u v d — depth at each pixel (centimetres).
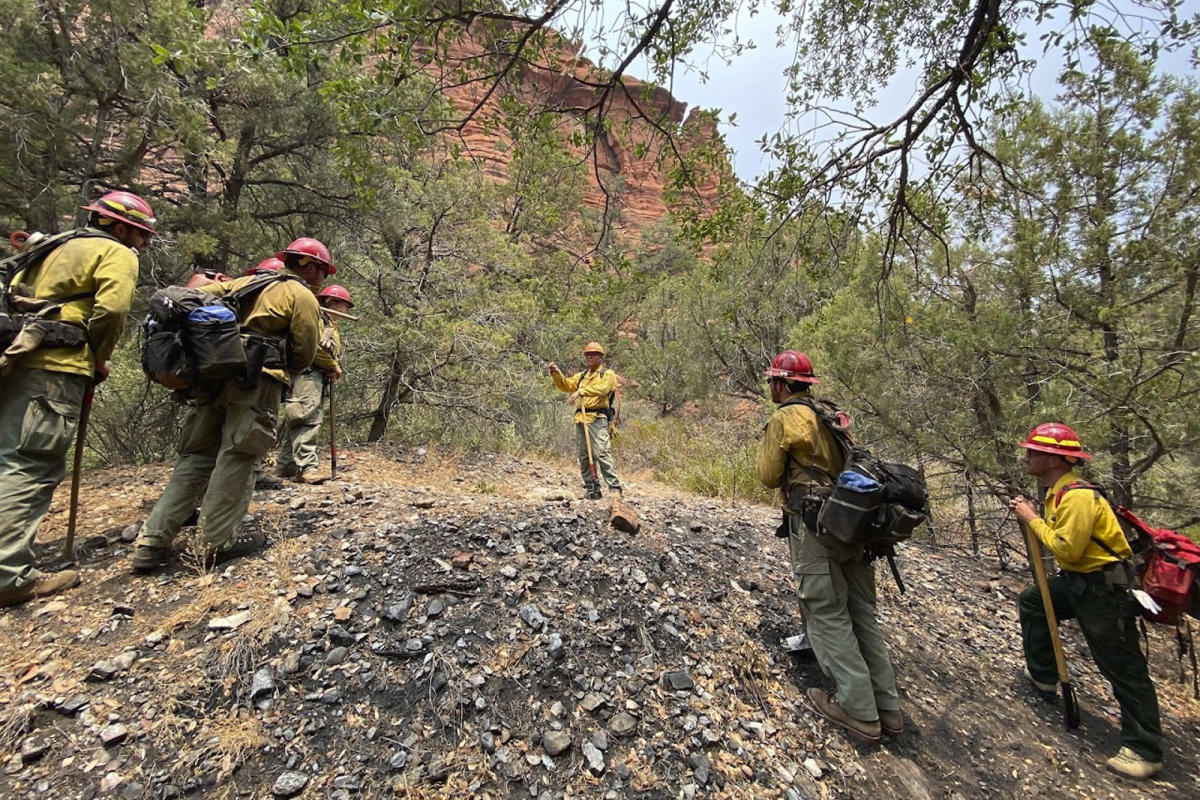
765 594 378
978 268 590
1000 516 580
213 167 802
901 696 315
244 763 196
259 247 822
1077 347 528
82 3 575
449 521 377
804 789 234
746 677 294
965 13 373
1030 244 525
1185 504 485
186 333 275
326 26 320
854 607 296
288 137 864
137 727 199
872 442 667
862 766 256
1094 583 295
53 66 567
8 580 245
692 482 767
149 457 705
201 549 285
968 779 264
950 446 590
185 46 318
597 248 482
